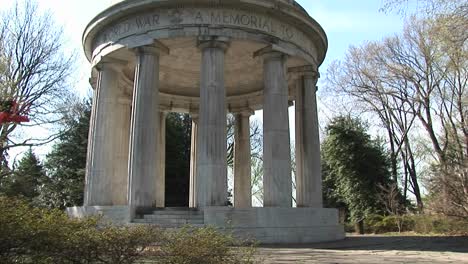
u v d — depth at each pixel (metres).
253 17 28.19
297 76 33.00
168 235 10.66
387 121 58.88
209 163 25.56
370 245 24.45
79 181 53.91
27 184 51.38
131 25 28.61
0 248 9.46
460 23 23.42
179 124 60.50
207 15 27.38
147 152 26.44
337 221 30.08
